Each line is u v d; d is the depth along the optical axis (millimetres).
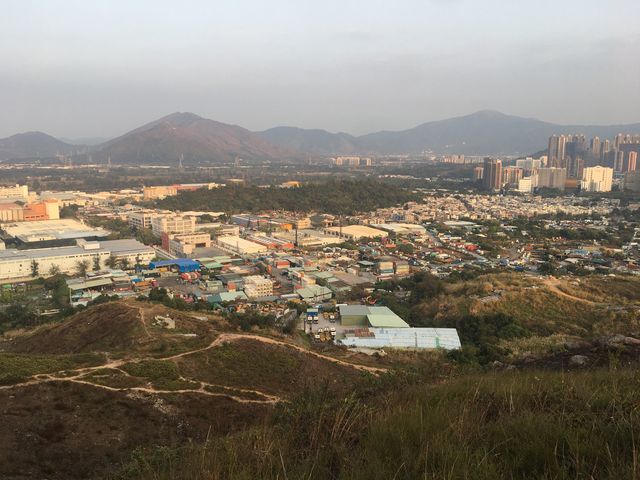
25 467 12273
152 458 6758
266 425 5660
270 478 4125
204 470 4578
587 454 3820
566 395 5367
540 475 3703
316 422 5270
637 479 3279
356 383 9086
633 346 12422
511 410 5176
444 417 4820
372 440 4434
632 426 4094
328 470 4258
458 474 3600
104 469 12844
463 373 9422
